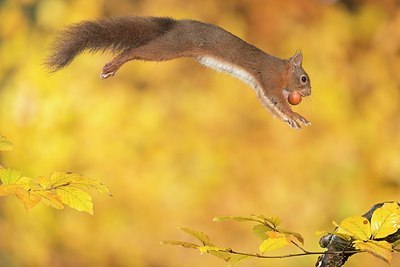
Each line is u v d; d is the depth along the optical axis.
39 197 4.69
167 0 14.18
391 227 4.54
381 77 14.18
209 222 13.77
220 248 4.67
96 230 13.84
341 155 13.87
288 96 7.17
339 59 14.16
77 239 13.82
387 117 14.10
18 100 14.04
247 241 13.67
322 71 14.10
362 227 4.57
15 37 14.30
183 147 13.87
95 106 13.90
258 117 13.91
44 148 13.95
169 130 13.92
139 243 13.80
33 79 14.05
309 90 7.16
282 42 14.23
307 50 14.18
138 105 13.92
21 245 13.84
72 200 4.75
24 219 13.84
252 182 13.85
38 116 14.02
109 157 13.88
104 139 13.88
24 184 4.82
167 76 13.97
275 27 14.22
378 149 13.97
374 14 14.30
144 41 6.01
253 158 13.85
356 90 14.17
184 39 6.14
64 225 13.82
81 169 13.92
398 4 14.34
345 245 5.20
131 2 14.18
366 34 14.32
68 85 13.95
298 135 13.89
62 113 13.91
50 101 13.95
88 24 5.89
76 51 5.82
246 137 13.90
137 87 13.99
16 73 14.22
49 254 13.85
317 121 13.98
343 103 14.00
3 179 4.83
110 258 13.85
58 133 13.94
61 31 5.86
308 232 13.70
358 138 13.95
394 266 12.16
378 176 13.91
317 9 14.27
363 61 14.23
